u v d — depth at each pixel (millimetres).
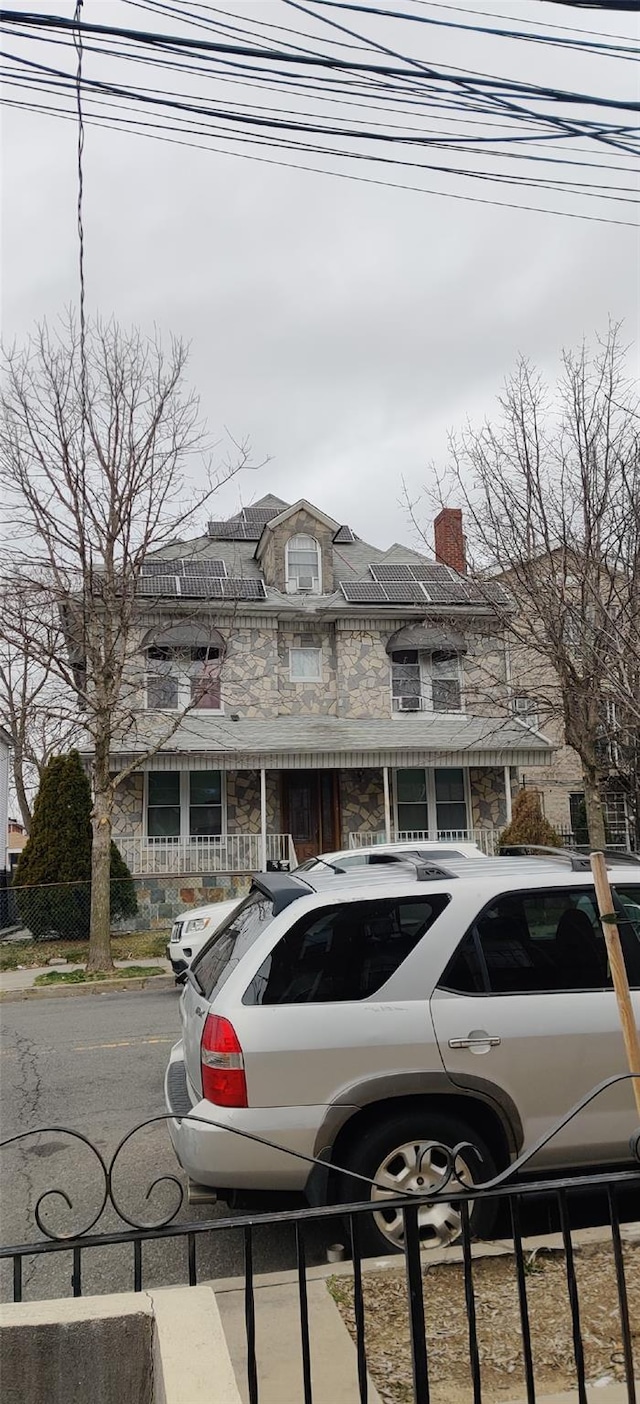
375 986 4141
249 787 20906
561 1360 3059
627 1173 2646
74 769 17781
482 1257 3738
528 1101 4098
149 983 13484
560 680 13711
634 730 9922
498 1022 4125
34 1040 9711
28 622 14656
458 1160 3979
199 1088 4250
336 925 4277
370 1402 2842
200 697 15695
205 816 20641
